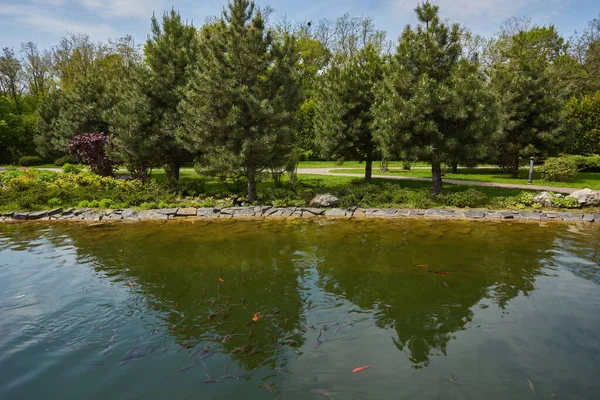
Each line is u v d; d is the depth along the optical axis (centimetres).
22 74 4259
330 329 380
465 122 1059
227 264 597
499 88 1638
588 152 2072
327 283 510
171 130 1253
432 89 1057
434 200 1161
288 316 410
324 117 1431
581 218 955
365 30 3862
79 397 278
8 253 663
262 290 486
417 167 2312
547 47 3634
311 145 2691
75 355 335
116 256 644
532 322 391
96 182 1317
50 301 451
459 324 389
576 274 538
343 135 1331
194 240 764
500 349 341
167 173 1427
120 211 1038
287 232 838
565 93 1578
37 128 2750
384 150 1134
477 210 1028
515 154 1670
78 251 677
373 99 1334
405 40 1113
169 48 1284
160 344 352
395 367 314
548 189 1306
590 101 2089
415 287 492
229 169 1083
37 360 327
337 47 4000
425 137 1097
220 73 1028
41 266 586
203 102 1048
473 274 541
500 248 684
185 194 1315
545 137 1559
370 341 357
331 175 1792
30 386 291
